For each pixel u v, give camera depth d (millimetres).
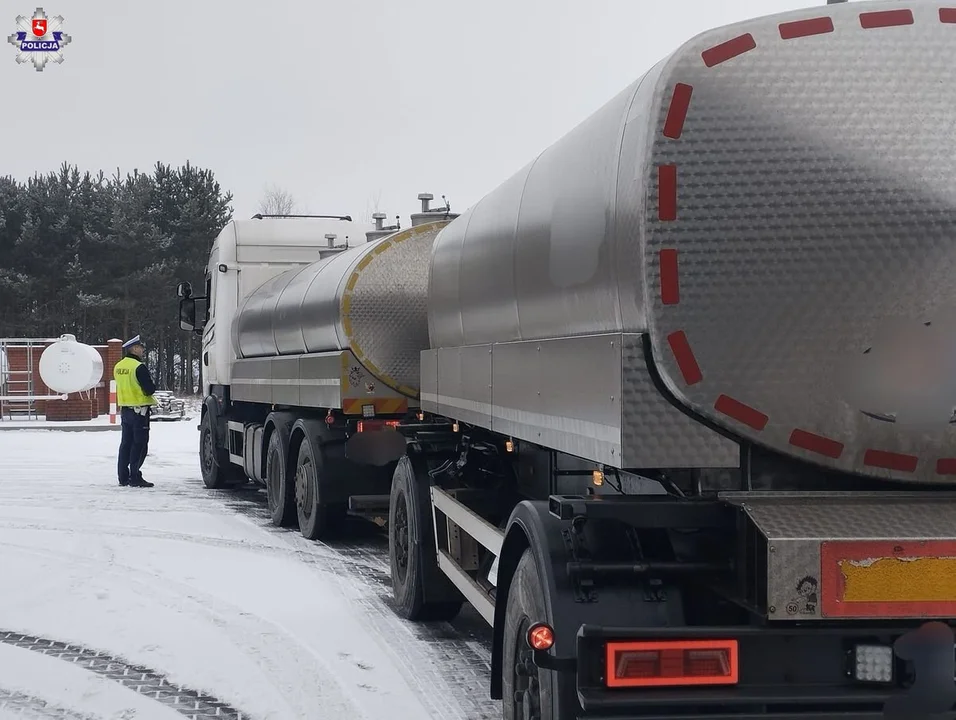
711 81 3180
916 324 3172
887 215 3162
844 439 3191
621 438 3193
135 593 8094
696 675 3000
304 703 5426
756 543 3023
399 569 7430
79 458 20750
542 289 4340
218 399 15047
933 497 3242
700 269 3170
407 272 9117
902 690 2979
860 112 3178
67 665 6141
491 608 5070
